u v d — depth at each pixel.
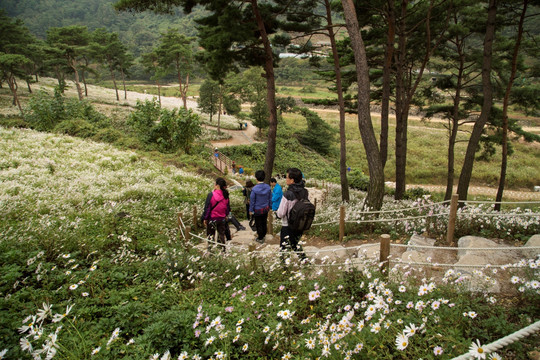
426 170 36.12
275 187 7.03
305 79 122.38
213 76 13.38
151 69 67.56
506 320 3.03
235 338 2.87
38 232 6.21
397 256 5.60
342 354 2.65
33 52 61.38
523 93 16.81
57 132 24.80
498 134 18.06
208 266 5.50
